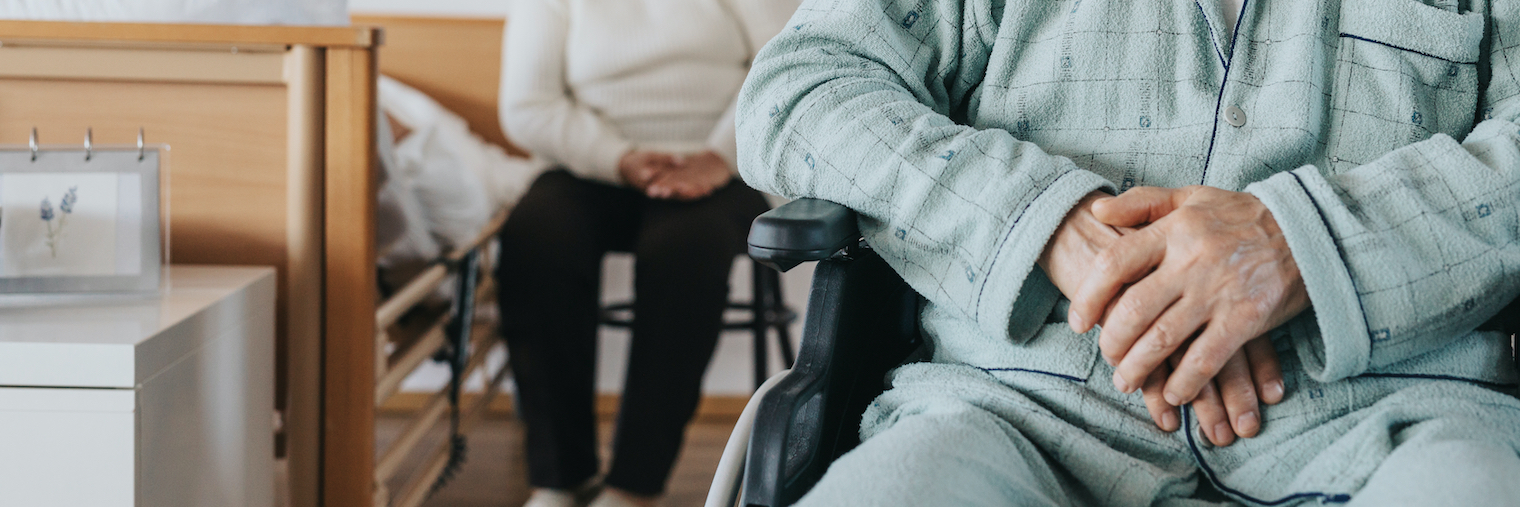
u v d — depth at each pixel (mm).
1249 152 618
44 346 804
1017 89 675
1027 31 679
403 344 1491
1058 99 662
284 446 1193
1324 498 512
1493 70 634
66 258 946
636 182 1606
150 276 962
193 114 1112
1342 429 541
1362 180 560
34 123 1102
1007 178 575
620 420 1518
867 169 598
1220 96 631
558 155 1673
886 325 700
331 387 1138
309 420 1134
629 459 1493
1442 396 546
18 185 944
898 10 712
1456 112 629
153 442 847
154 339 839
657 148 1728
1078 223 568
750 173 658
